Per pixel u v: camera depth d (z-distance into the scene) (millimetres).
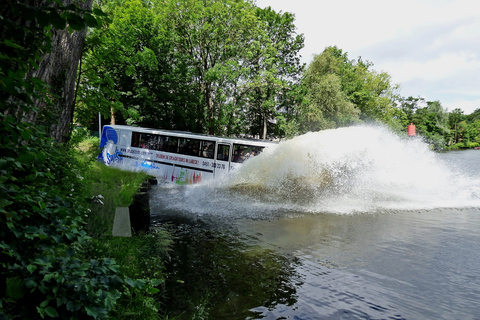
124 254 4777
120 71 23859
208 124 31250
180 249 6914
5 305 2092
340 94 39500
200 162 16703
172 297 4758
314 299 4891
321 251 7043
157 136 18156
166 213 10273
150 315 3594
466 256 6785
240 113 35031
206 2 28562
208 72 27594
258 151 15648
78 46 5902
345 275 5785
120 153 19094
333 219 10023
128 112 9516
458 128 121062
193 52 30484
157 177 17594
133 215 7320
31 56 2207
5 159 2008
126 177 11477
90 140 24125
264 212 10703
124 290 3695
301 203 12125
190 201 11953
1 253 2148
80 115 8023
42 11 1821
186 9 27406
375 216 10516
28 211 2391
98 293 2328
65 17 1901
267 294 5012
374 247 7359
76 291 2248
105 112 7902
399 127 52438
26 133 2066
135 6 25219
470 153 72375
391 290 5242
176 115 29484
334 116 39219
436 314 4547
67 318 2186
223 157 16250
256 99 34938
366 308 4664
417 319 4406
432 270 6070
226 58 30250
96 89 7605
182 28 28719
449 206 12164
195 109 30984
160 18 26016
